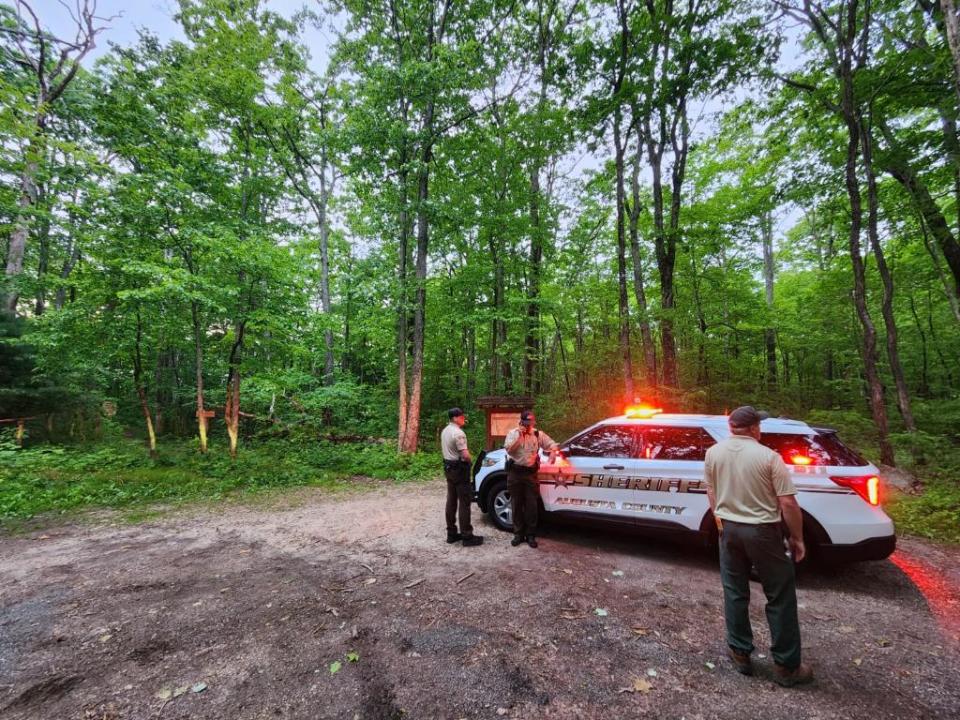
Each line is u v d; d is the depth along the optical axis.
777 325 14.67
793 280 19.78
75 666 2.56
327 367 14.52
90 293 8.55
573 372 14.23
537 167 13.52
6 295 11.39
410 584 3.70
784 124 10.87
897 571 3.88
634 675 2.43
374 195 11.64
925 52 7.39
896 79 7.89
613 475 4.53
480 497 5.48
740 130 12.16
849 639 2.79
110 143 12.91
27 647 2.77
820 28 8.39
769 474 2.47
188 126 11.43
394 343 15.09
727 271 14.22
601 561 4.19
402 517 5.90
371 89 10.40
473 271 12.97
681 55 8.96
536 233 13.09
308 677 2.44
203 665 2.57
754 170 12.62
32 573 4.02
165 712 2.16
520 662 2.56
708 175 13.98
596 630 2.92
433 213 10.90
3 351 10.47
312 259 14.87
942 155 8.02
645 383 11.88
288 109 13.23
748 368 13.41
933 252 9.49
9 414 10.67
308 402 10.59
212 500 7.00
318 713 2.15
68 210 10.27
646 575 3.85
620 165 10.88
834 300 14.01
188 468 8.84
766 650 2.66
